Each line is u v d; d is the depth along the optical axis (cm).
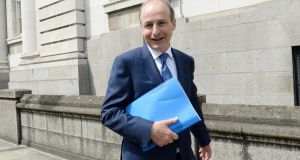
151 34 242
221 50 797
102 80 1126
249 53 750
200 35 834
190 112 228
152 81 243
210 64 820
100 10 1148
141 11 247
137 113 235
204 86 832
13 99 833
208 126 413
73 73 1176
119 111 236
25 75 1412
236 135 393
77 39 1178
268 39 720
